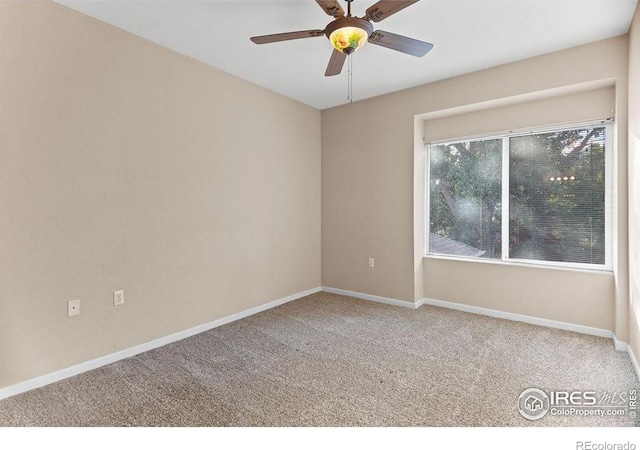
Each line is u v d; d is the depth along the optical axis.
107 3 2.24
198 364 2.52
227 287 3.41
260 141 3.73
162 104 2.82
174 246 2.94
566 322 3.14
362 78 3.51
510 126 3.41
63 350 2.29
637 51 2.28
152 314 2.79
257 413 1.91
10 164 2.04
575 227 3.16
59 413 1.91
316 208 4.57
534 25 2.52
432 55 2.99
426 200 4.04
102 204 2.47
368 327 3.26
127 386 2.21
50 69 2.19
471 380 2.27
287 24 2.52
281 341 2.95
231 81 3.40
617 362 2.49
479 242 3.71
